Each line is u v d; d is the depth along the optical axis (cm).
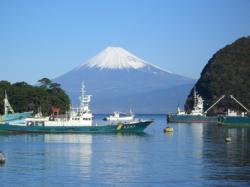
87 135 19300
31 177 9525
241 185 8944
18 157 12181
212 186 8869
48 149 13962
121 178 9494
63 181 9194
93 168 10562
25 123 19925
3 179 9325
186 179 9425
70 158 12088
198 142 16812
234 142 16812
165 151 13762
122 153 13225
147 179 9412
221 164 11181
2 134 19162
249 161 11669
